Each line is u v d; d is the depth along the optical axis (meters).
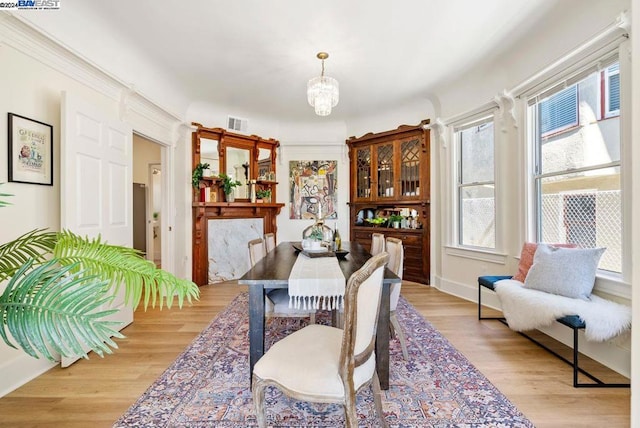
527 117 3.00
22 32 1.99
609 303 2.06
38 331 0.91
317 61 3.29
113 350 2.42
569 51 2.40
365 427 1.56
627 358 1.98
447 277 4.19
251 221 5.21
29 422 1.59
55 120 2.28
